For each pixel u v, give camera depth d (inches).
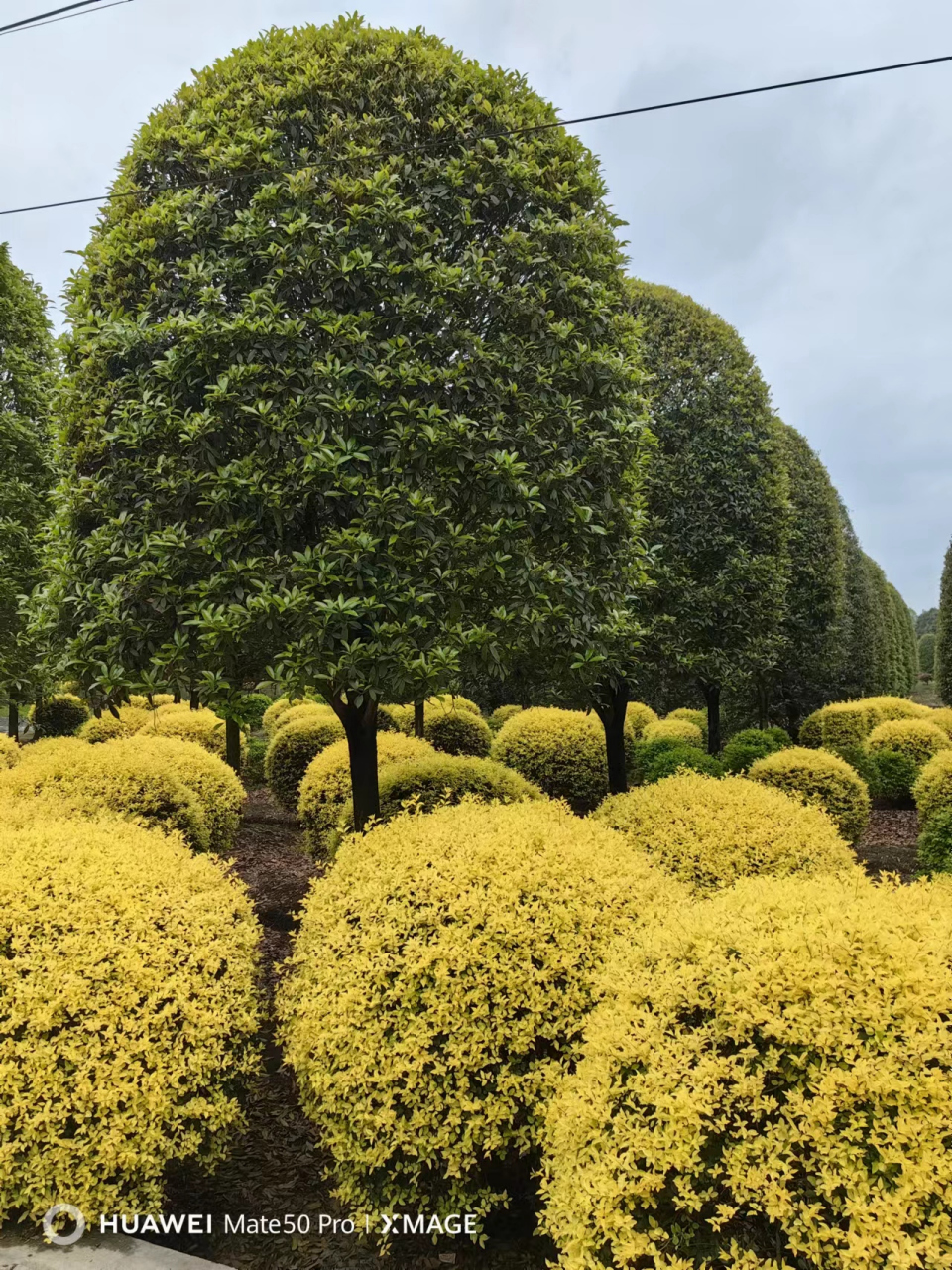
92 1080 88.7
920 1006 68.8
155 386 148.4
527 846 114.9
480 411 151.6
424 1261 93.0
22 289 413.7
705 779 182.7
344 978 97.1
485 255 159.0
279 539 144.9
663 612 284.8
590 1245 68.1
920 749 381.7
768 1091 70.5
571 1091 81.7
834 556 544.1
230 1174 108.6
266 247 150.4
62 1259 83.0
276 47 167.2
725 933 83.0
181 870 120.6
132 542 147.5
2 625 364.5
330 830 223.6
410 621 138.5
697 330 313.6
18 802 164.2
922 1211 59.6
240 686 155.6
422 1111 89.0
